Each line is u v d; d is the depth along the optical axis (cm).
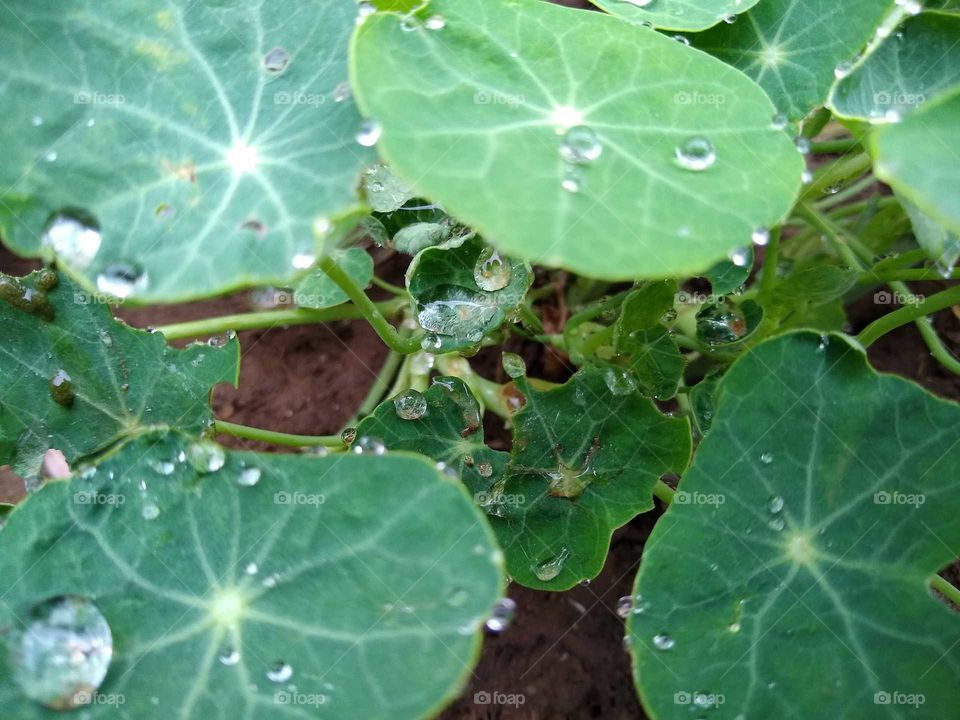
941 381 17
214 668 9
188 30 11
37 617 9
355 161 10
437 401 13
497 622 11
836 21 14
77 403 12
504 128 10
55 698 9
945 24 12
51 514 10
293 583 9
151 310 19
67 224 10
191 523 10
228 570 9
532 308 18
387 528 9
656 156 10
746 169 10
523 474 12
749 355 11
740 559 10
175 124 11
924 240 12
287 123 10
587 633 14
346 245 13
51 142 11
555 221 9
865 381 11
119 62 11
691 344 16
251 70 11
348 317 16
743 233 9
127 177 10
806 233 18
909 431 11
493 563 8
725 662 10
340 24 11
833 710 10
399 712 8
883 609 10
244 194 10
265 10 11
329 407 17
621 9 13
